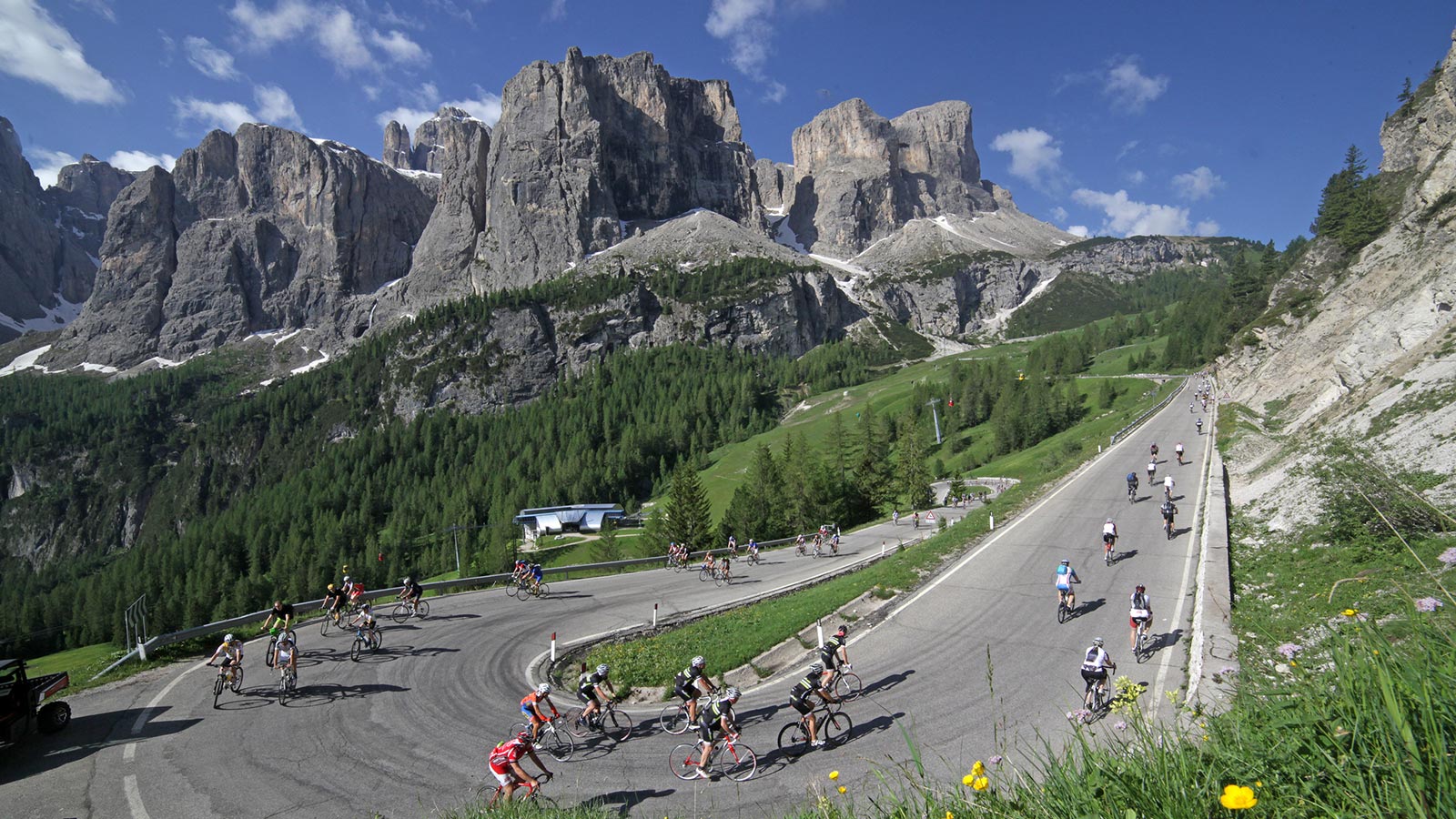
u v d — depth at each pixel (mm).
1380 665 3104
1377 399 32938
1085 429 90688
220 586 113562
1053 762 4449
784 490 89562
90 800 13641
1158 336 192875
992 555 31609
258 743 16312
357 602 28828
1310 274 89938
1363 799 2854
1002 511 43031
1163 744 4047
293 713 18281
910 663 19609
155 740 16531
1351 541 19500
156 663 22938
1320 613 14406
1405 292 42906
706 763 13523
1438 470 21469
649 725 16906
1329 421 38125
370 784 14031
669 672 22109
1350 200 91438
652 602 34094
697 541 72500
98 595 123062
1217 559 24578
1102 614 22078
